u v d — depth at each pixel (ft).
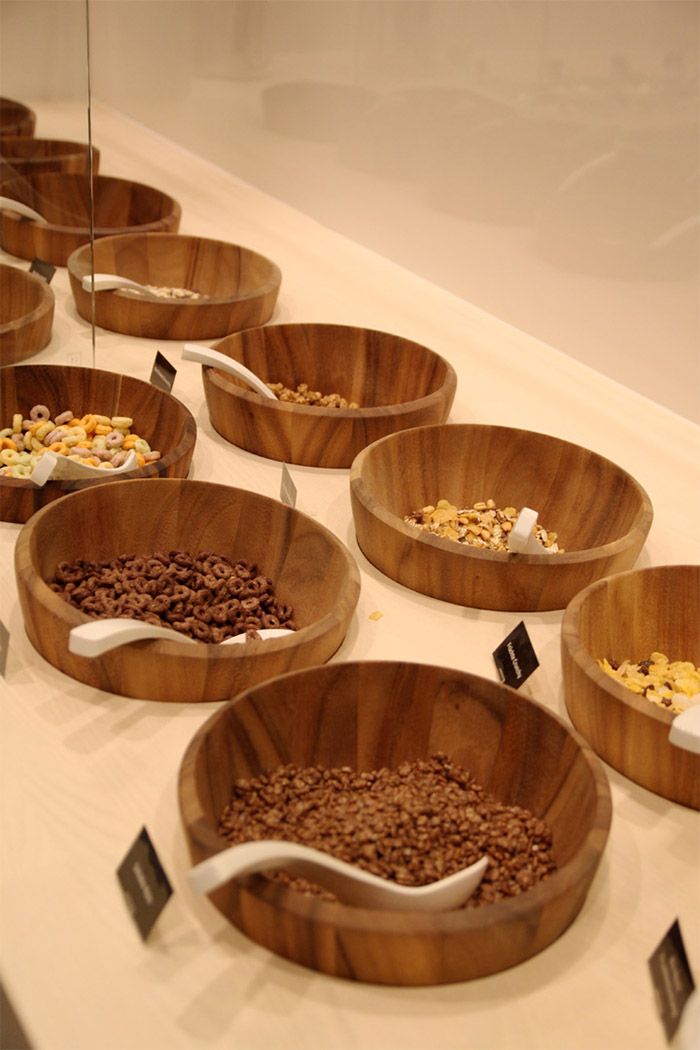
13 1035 2.38
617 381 5.16
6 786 2.84
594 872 2.45
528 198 5.32
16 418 4.42
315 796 2.82
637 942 2.52
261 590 3.64
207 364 4.49
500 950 2.32
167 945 2.42
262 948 2.42
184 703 3.15
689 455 4.60
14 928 2.45
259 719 2.83
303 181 7.06
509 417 4.77
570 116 4.93
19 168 5.20
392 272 6.34
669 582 3.47
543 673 3.39
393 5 5.78
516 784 2.91
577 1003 2.35
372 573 3.81
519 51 5.09
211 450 4.48
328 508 4.16
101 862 2.64
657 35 4.42
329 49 6.39
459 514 4.15
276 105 7.08
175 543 3.86
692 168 4.43
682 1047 2.24
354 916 2.24
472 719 2.96
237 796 2.79
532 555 3.56
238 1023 2.26
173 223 6.20
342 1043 2.23
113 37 8.77
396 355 4.94
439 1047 2.24
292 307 5.70
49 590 3.23
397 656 3.40
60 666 3.25
